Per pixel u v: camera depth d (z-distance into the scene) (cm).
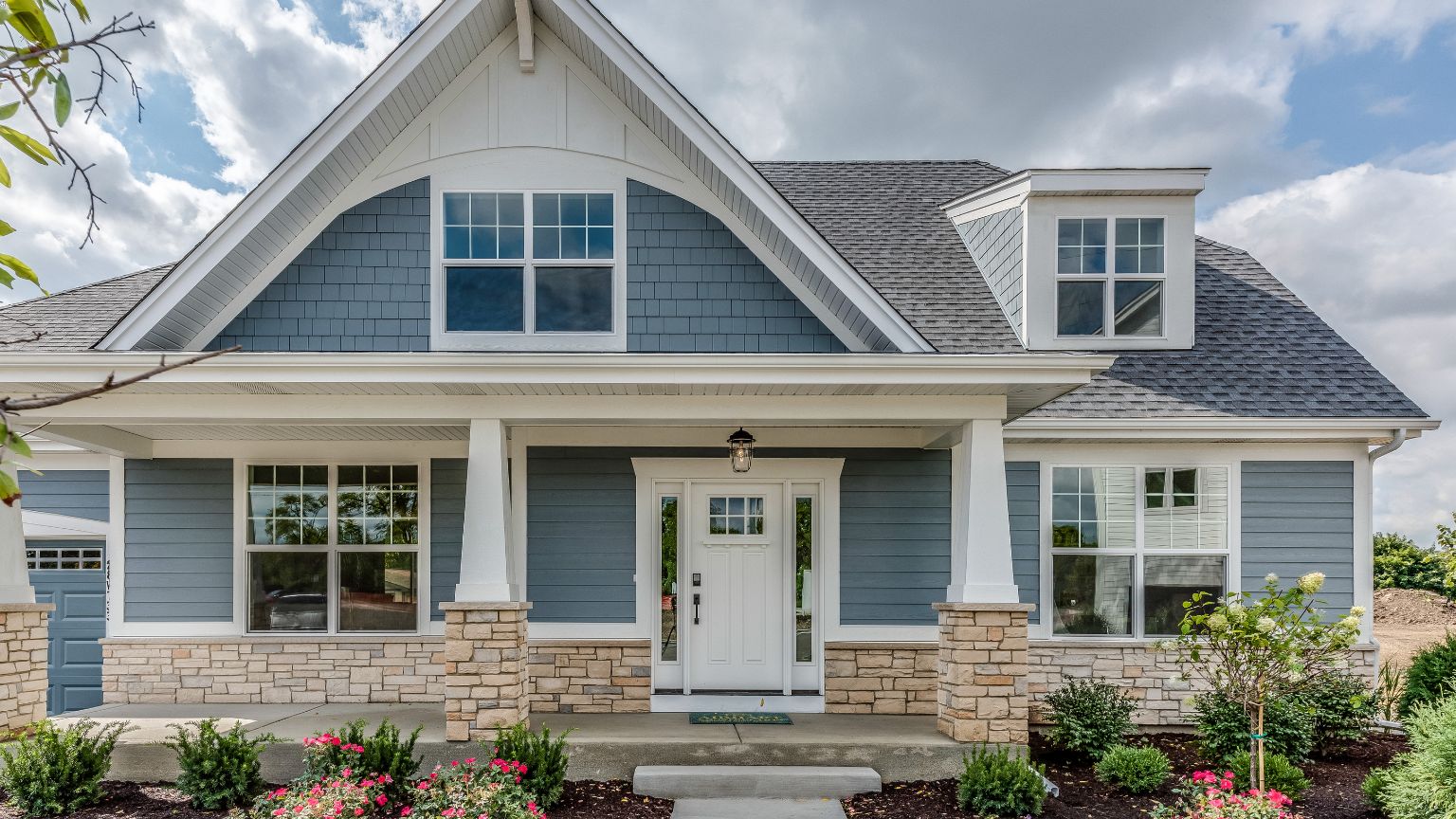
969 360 719
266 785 732
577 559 943
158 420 761
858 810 694
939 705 816
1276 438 968
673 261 870
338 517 988
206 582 975
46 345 904
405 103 826
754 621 968
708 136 790
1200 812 587
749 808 696
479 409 777
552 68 875
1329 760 835
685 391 760
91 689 1009
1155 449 987
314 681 962
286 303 846
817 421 801
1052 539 980
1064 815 676
